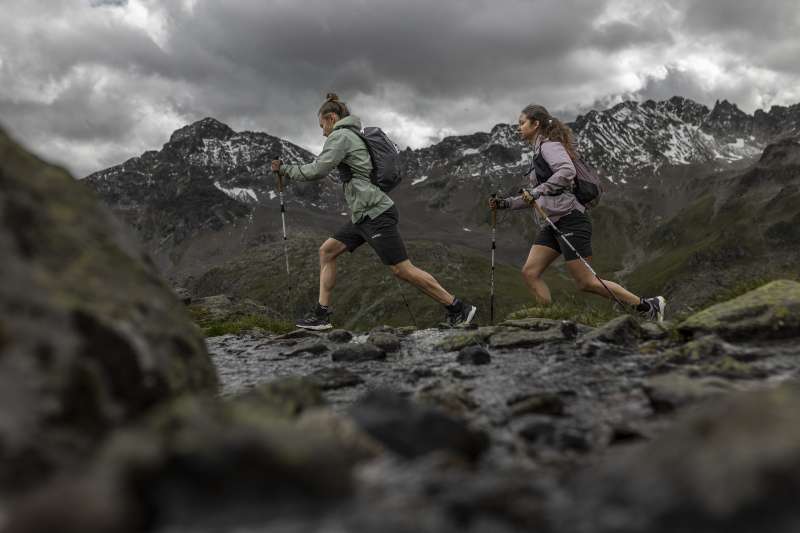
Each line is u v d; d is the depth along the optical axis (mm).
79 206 3654
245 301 17859
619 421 3922
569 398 4785
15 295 2598
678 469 1928
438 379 5992
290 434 2113
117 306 3195
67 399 2482
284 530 1745
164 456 1898
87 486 1755
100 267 3363
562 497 2090
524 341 7902
